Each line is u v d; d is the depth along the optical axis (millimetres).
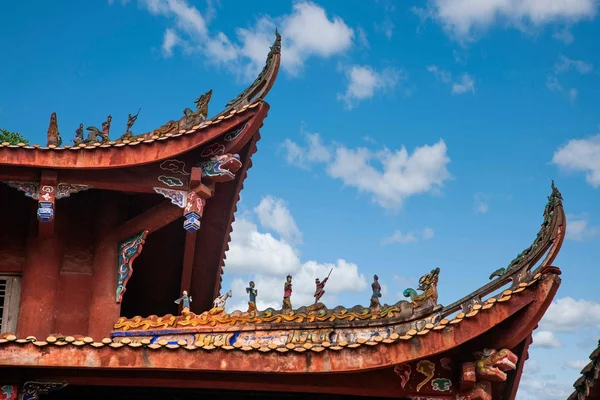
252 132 20984
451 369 16422
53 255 20969
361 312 17719
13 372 16266
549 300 15562
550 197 16125
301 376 16844
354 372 16500
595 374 15984
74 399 18391
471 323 15906
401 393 16719
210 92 21062
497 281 16391
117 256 21328
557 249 15570
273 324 18344
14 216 21609
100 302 20703
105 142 20422
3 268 21016
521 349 16812
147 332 19469
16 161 19703
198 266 25062
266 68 20953
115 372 16531
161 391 18625
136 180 20562
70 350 16062
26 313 20281
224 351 16422
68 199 21766
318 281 18578
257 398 18719
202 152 21047
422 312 16953
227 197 23250
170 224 23859
